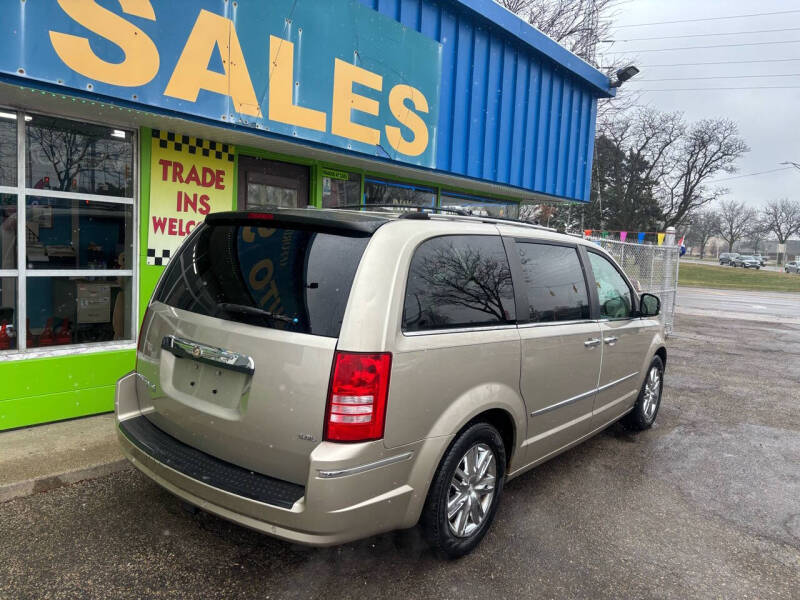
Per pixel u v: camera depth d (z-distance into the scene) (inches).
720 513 144.1
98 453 148.9
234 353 96.3
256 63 184.4
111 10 149.9
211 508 94.9
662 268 463.5
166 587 100.0
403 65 242.4
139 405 119.9
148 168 185.6
